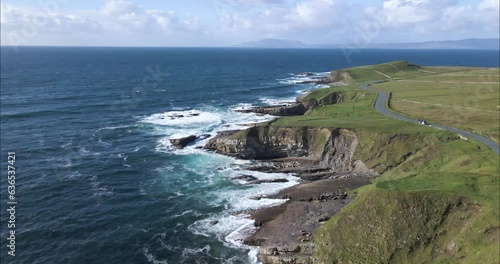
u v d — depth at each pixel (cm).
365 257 4500
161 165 8025
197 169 7844
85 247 5188
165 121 11369
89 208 6175
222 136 9300
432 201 4703
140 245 5256
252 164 8156
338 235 4816
